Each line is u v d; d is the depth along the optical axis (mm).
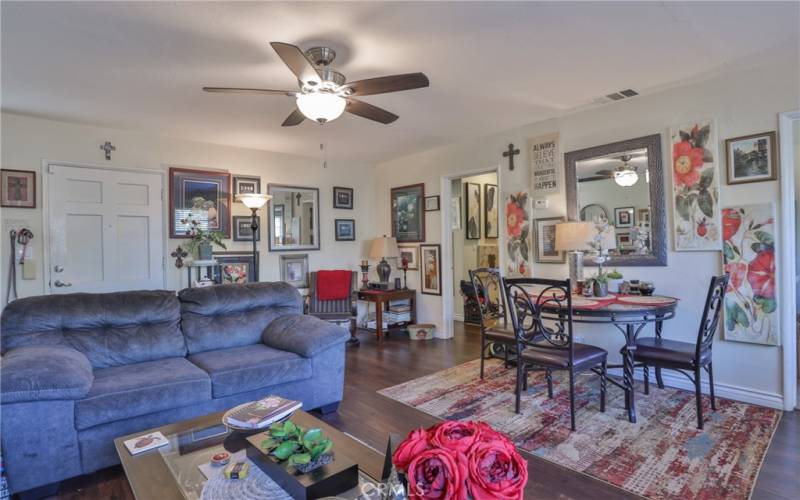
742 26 2363
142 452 1713
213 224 4770
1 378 1958
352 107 2719
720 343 3176
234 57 2641
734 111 3074
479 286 4336
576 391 3338
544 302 2973
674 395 3213
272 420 1884
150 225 4363
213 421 2004
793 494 1966
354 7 2113
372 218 6223
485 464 909
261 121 3961
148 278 4336
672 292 3383
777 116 2904
